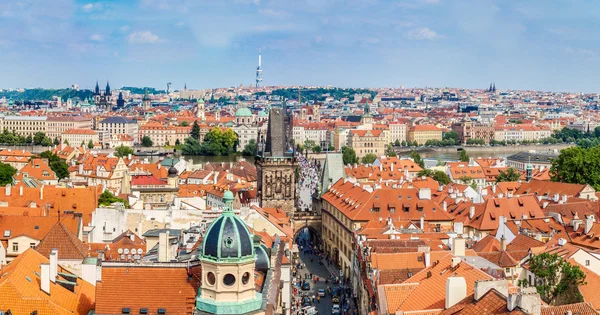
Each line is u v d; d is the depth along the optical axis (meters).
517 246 185.50
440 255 159.38
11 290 103.75
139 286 104.94
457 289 105.31
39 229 178.88
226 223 99.38
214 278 98.38
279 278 126.69
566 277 138.62
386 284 135.12
